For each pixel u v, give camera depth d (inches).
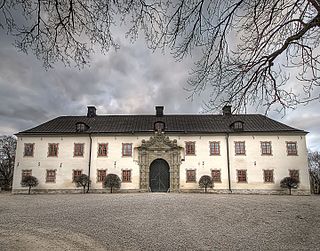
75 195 930.1
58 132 1159.0
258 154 1127.0
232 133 1145.4
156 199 732.7
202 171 1118.4
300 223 437.4
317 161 1939.0
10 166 1731.1
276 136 1138.0
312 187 1610.5
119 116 1330.0
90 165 1133.1
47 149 1149.1
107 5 156.9
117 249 304.8
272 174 1108.5
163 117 1310.3
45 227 414.0
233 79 208.4
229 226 424.8
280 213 521.7
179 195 863.7
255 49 198.2
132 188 1108.5
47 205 648.4
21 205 656.4
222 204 636.1
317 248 309.7
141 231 392.5
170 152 1133.7
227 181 1109.1
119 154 1140.5
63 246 311.3
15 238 342.3
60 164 1136.2
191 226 424.8
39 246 307.6
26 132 1160.2
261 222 449.7
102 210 564.7
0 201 749.9
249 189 1099.9
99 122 1264.8
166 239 350.0
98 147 1148.5
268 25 186.9
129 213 531.5
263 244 328.2
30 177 1086.4
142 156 1131.3
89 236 361.7
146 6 159.5
